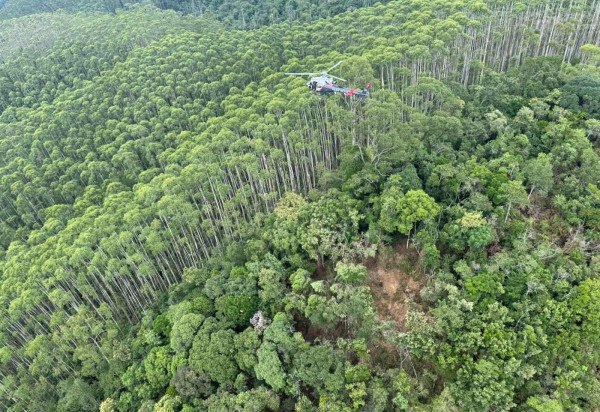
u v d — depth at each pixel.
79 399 46.25
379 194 50.78
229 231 58.97
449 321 38.94
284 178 62.38
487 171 49.06
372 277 46.91
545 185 47.59
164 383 43.72
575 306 38.62
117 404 44.66
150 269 54.25
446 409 34.53
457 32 69.12
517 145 54.16
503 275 41.22
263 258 50.25
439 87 59.09
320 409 36.50
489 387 34.84
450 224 45.25
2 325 50.41
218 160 60.56
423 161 52.31
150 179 63.84
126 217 53.75
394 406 36.53
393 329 40.38
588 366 37.62
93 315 52.91
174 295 52.78
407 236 48.19
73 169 71.75
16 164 75.00
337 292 42.84
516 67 70.88
